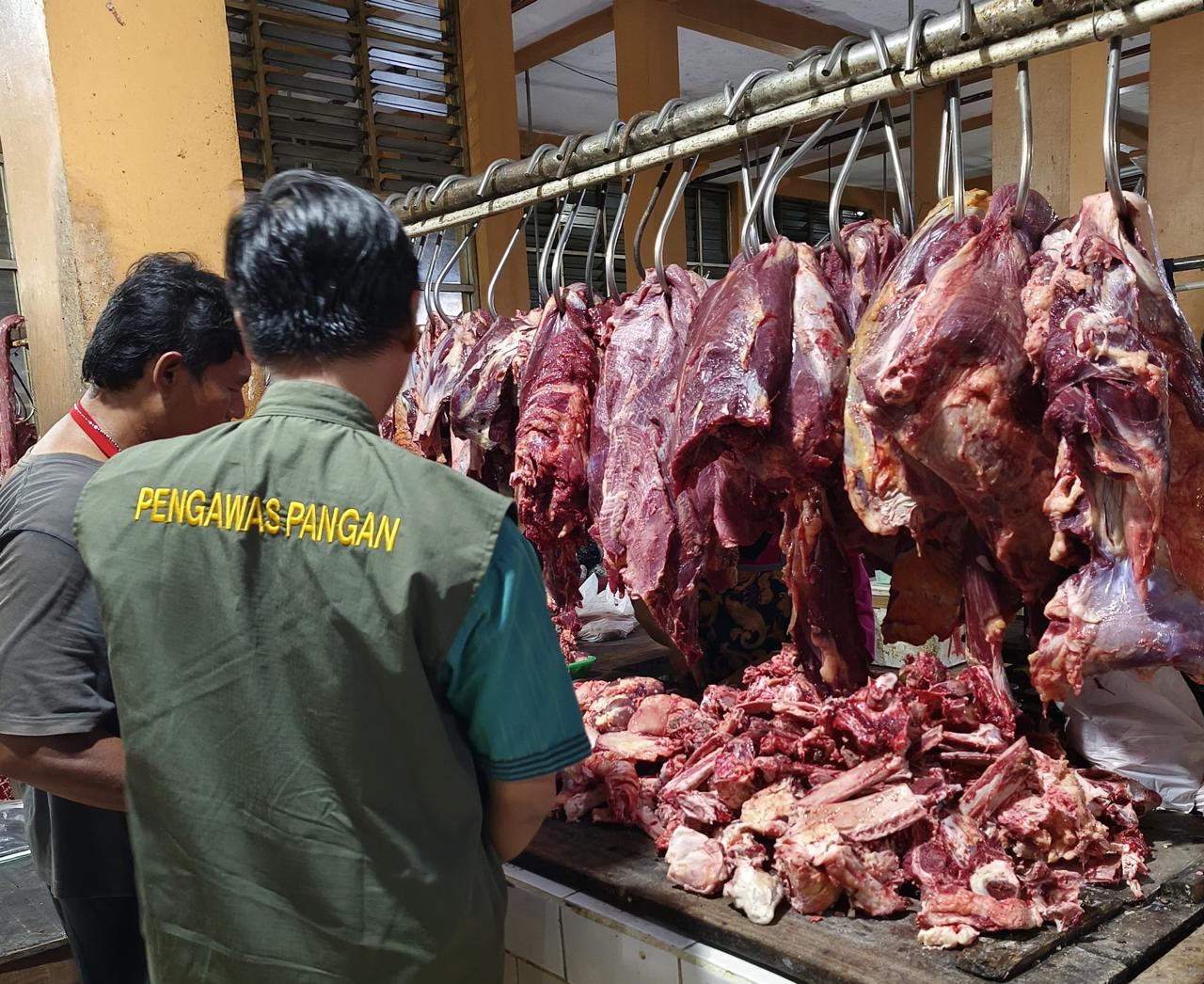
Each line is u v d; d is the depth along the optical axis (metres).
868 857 1.65
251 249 1.20
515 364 2.60
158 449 1.27
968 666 2.29
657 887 1.76
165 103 2.74
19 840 2.46
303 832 1.20
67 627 1.55
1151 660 1.50
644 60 6.62
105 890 1.88
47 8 2.53
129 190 2.69
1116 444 1.46
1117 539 1.52
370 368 1.25
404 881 1.22
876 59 1.73
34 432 4.07
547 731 1.26
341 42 4.73
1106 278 1.52
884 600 3.85
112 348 1.73
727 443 1.93
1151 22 1.42
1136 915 1.56
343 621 1.15
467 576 1.15
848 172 1.88
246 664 1.19
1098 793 1.74
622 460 2.20
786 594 3.02
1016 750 1.77
